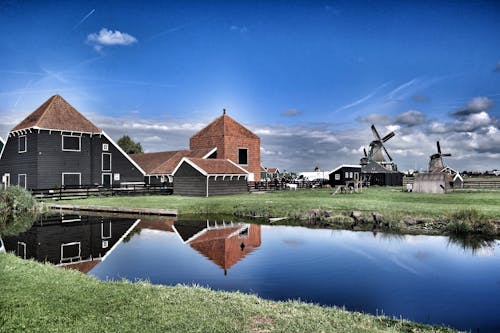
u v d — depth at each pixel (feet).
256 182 182.91
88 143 155.02
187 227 84.02
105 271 49.14
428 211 86.58
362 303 37.96
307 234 74.79
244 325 26.76
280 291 41.47
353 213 90.38
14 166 153.69
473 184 219.61
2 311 28.19
